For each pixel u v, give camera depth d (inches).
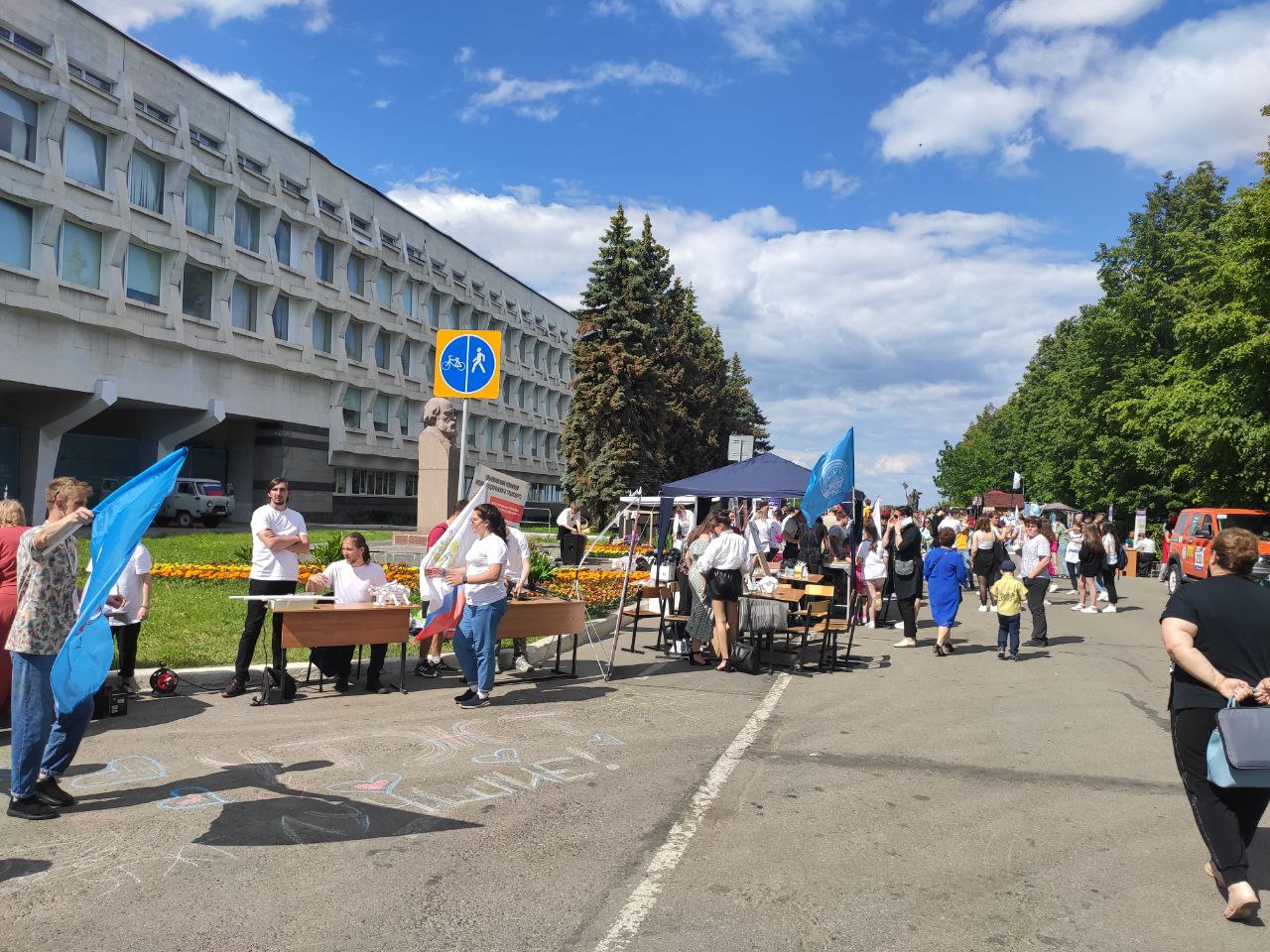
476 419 2640.3
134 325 1380.4
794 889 173.2
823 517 673.0
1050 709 350.0
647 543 1182.9
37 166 1204.5
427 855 184.9
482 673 326.3
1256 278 1115.3
